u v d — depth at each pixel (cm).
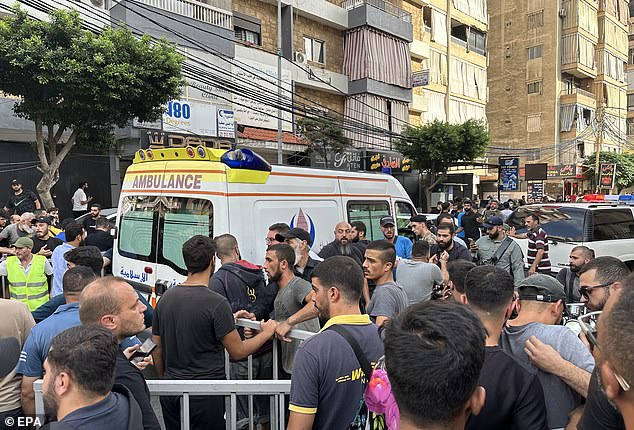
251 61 1769
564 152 3572
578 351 203
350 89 2222
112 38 1065
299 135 1908
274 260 362
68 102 1020
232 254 409
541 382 201
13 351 232
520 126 3753
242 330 347
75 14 1027
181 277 486
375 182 702
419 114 2622
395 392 124
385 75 2259
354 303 225
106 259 618
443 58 2784
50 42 994
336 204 612
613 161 3459
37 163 1427
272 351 320
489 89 3919
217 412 278
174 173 506
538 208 862
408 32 2370
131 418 172
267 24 1939
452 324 124
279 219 516
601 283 261
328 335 211
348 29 2222
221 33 1603
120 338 232
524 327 220
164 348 290
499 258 582
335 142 1877
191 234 481
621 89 4262
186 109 1512
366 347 212
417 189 2441
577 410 183
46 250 637
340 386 204
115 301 229
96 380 163
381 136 2255
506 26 3812
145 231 530
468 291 203
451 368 117
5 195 1366
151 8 1416
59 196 1448
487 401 172
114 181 1557
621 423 131
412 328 126
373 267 356
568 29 3616
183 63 1309
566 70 3631
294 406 204
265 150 1822
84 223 894
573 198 2070
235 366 333
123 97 1055
